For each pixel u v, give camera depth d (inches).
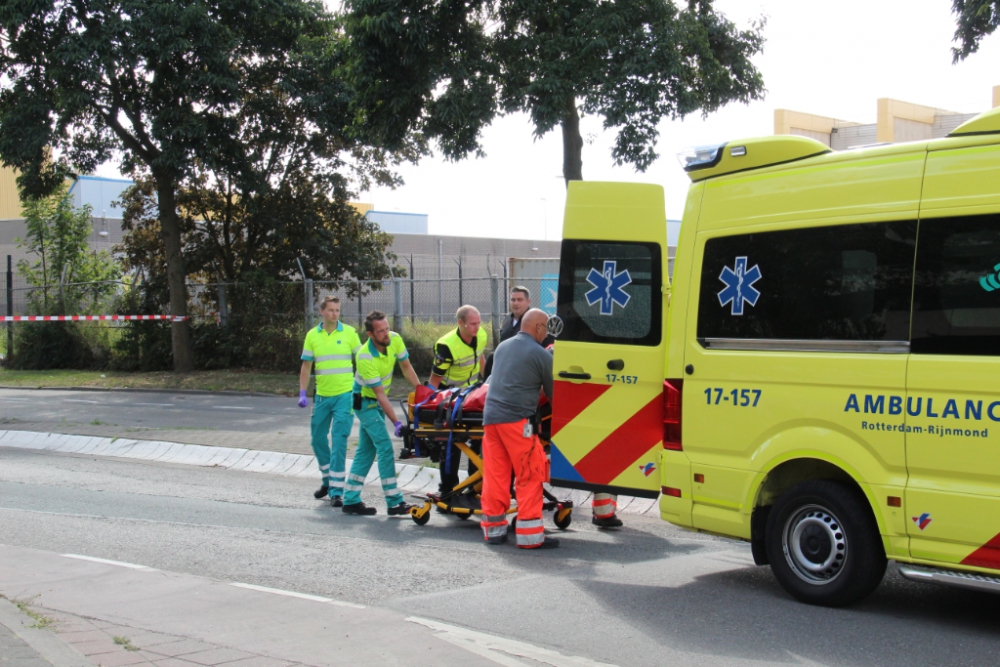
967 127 198.2
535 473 279.0
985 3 539.5
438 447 326.0
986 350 188.2
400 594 227.8
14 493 378.0
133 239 1078.4
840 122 1480.1
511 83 703.1
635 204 257.9
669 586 233.5
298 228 1049.5
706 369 231.3
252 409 679.1
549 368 279.0
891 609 211.0
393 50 714.8
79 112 874.1
